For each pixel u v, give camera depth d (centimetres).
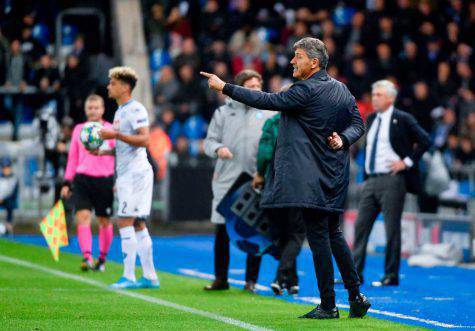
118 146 3744
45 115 6544
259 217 3644
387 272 4141
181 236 6575
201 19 8238
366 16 7638
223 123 3775
